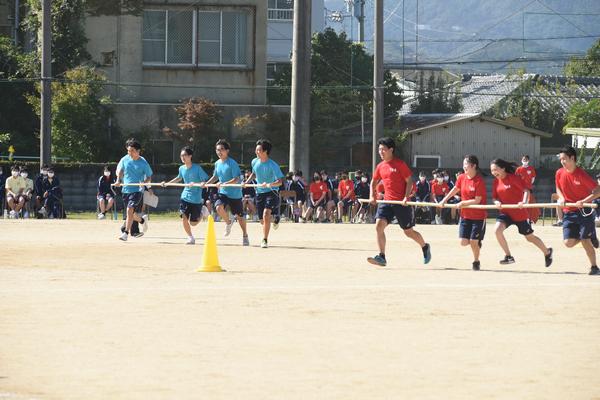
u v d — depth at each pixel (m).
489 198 61.25
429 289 19.27
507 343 13.75
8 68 63.84
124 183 30.47
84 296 17.84
